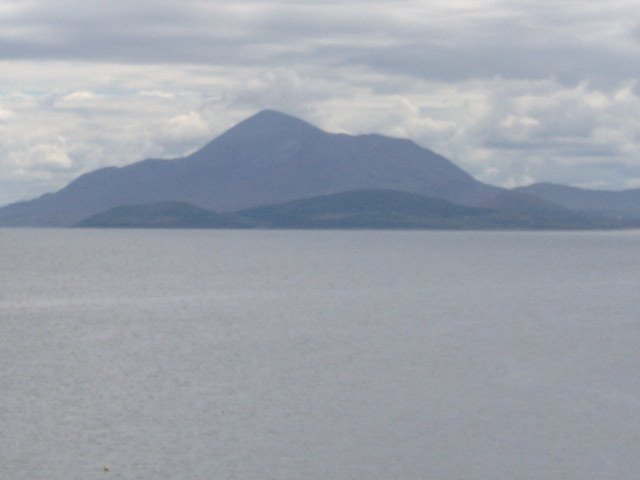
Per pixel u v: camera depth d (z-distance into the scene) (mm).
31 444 43969
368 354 68250
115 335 79625
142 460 41719
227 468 40750
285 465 41062
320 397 53156
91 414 49344
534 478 39625
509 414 49156
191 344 73688
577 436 45156
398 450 43062
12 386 56406
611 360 65438
